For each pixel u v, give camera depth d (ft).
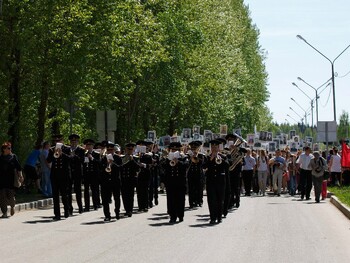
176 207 83.20
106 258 54.03
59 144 87.66
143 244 62.39
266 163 148.87
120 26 158.81
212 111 274.16
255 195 147.54
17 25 133.69
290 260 53.47
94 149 103.60
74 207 108.99
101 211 100.53
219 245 61.67
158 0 215.72
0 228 76.69
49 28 137.08
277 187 146.51
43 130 146.41
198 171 107.34
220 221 82.43
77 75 141.38
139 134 222.48
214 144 81.10
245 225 79.00
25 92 146.92
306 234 70.44
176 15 222.89
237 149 93.97
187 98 245.86
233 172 104.63
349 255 56.44
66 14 142.00
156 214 95.40
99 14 147.64
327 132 176.96
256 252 57.52
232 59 296.30
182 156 83.35
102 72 159.22
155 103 219.61
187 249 59.06
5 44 134.82
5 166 90.89
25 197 119.65
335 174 156.56
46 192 121.60
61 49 140.15
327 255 56.29
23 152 147.74
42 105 145.69
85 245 61.87
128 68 170.40
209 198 81.35
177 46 221.05
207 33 265.34
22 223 82.33
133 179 91.71
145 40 176.86
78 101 158.61
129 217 90.63
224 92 287.28
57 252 57.52
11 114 138.00
